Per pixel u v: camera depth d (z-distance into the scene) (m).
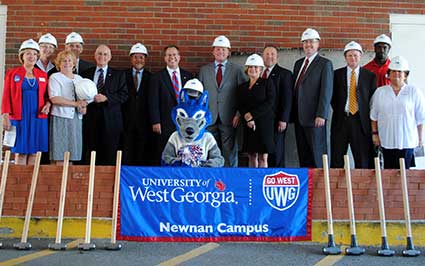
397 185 6.69
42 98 7.47
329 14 9.39
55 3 9.27
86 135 8.15
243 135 8.16
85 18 9.27
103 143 8.11
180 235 6.59
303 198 6.66
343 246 6.50
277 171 6.68
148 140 8.47
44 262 5.59
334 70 8.65
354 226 6.35
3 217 6.62
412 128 7.23
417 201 6.69
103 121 8.07
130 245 6.42
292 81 8.22
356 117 7.83
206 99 7.07
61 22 9.26
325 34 9.38
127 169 6.62
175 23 9.30
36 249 6.14
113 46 9.27
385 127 7.28
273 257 5.96
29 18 9.26
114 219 6.38
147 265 5.57
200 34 9.30
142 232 6.57
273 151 7.88
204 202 6.63
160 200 6.62
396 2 9.48
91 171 6.55
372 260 5.89
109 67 8.64
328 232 6.37
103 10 9.28
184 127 6.85
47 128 7.48
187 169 6.64
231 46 9.30
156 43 9.28
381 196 6.46
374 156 7.91
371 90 7.89
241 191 6.65
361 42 9.41
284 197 6.66
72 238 6.60
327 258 5.95
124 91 8.24
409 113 7.21
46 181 6.65
